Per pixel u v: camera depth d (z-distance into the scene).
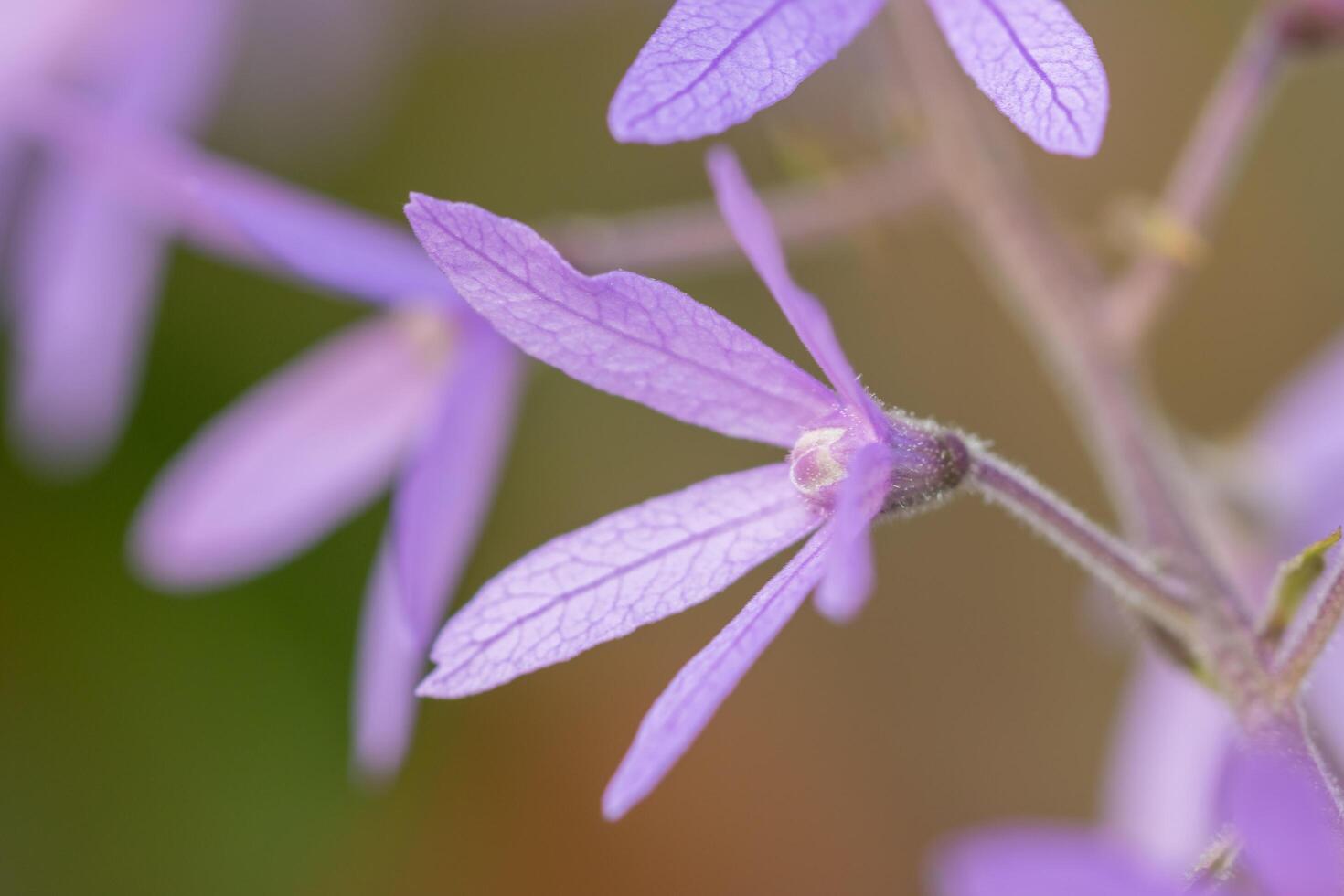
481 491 0.21
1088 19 0.31
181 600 0.30
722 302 0.30
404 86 0.31
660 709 0.17
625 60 0.31
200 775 0.30
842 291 0.30
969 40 0.17
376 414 0.22
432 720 0.30
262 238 0.20
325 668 0.30
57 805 0.30
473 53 0.31
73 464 0.29
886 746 0.31
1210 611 0.18
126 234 0.25
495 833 0.31
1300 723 0.18
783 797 0.31
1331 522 0.23
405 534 0.20
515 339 0.17
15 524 0.30
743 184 0.17
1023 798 0.31
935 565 0.31
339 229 0.20
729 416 0.17
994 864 0.19
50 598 0.30
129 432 0.30
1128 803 0.22
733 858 0.31
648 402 0.17
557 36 0.31
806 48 0.17
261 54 0.30
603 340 0.17
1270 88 0.21
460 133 0.32
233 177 0.20
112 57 0.25
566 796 0.31
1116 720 0.31
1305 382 0.23
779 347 0.30
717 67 0.17
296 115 0.31
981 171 0.21
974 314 0.30
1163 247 0.21
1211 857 0.17
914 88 0.21
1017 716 0.31
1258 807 0.17
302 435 0.22
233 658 0.30
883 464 0.17
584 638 0.17
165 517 0.22
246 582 0.30
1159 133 0.31
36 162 0.26
